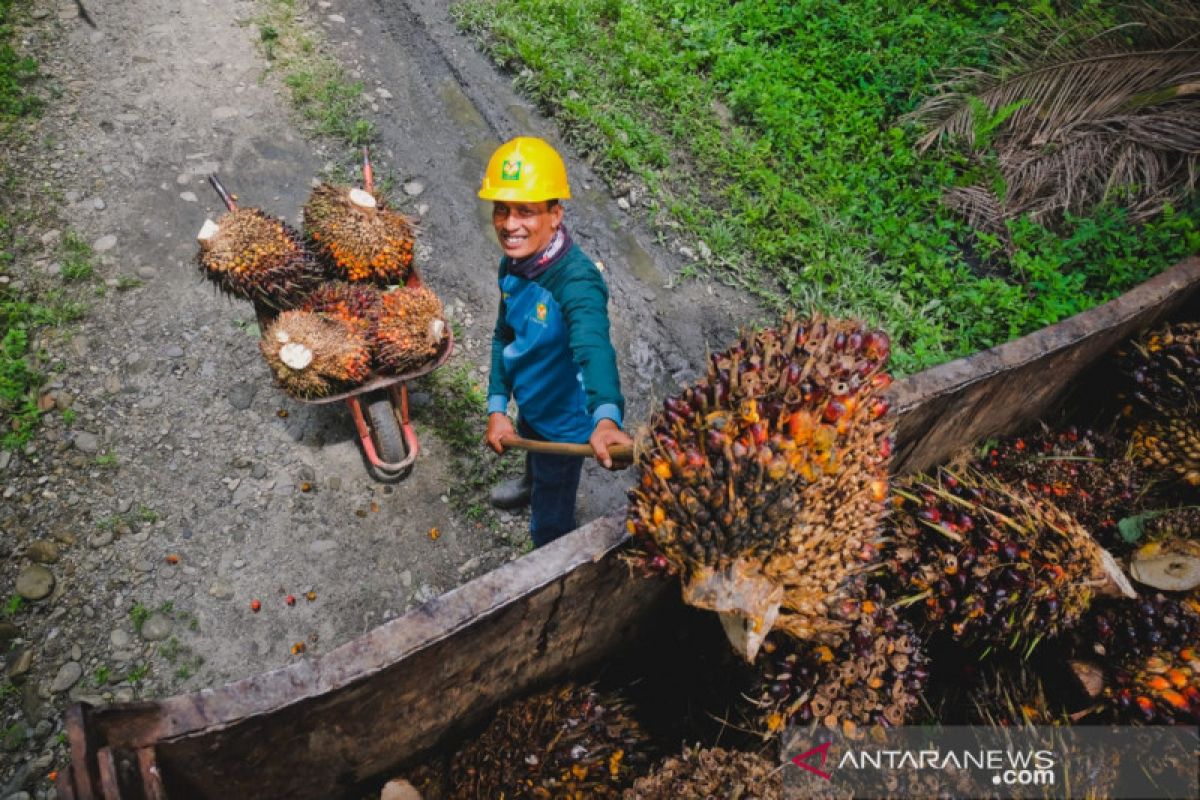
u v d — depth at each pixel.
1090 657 2.56
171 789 1.82
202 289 4.38
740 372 1.91
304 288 3.45
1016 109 5.56
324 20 6.09
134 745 1.71
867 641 2.26
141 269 4.39
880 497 1.96
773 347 1.95
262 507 3.69
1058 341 2.96
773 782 2.15
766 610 1.74
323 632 3.40
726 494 1.72
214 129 5.15
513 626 2.14
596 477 4.07
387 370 3.36
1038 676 2.61
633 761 2.39
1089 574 2.47
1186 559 2.65
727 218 5.25
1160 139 5.47
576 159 5.50
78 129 4.96
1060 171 5.56
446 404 4.15
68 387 3.91
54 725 3.02
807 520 1.77
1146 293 3.20
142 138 5.00
